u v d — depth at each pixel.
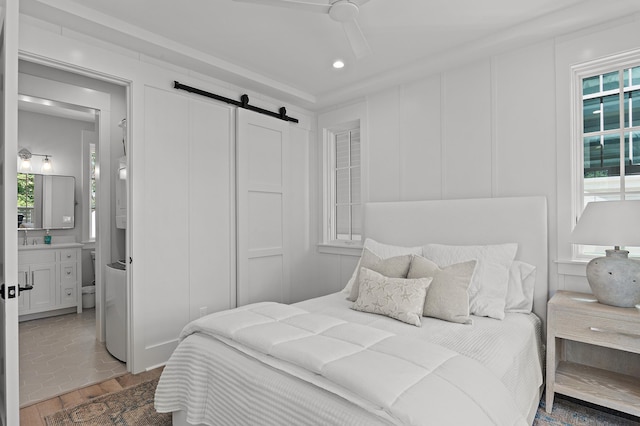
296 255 4.10
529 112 2.64
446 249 2.70
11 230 1.51
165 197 2.90
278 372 1.49
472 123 2.93
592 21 2.32
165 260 2.90
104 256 3.49
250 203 3.54
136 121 2.73
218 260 3.28
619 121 2.40
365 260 2.86
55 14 2.21
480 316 2.29
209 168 3.22
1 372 1.63
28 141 4.77
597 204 2.07
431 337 1.90
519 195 2.69
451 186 3.05
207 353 1.77
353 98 3.79
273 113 3.77
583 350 2.42
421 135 3.25
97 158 3.52
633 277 1.97
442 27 2.52
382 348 1.51
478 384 1.30
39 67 3.18
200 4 2.25
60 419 2.14
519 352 1.83
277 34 2.62
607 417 2.10
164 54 2.78
